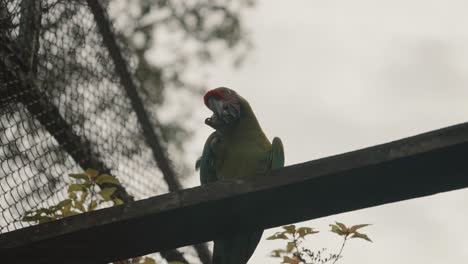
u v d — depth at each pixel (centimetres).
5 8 709
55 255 472
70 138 796
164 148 976
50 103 768
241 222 463
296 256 688
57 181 762
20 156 705
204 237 470
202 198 449
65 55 817
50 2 801
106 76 895
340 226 680
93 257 477
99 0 881
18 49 719
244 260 794
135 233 463
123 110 917
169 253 879
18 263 472
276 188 440
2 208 658
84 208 707
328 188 441
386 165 427
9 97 706
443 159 423
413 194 445
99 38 882
